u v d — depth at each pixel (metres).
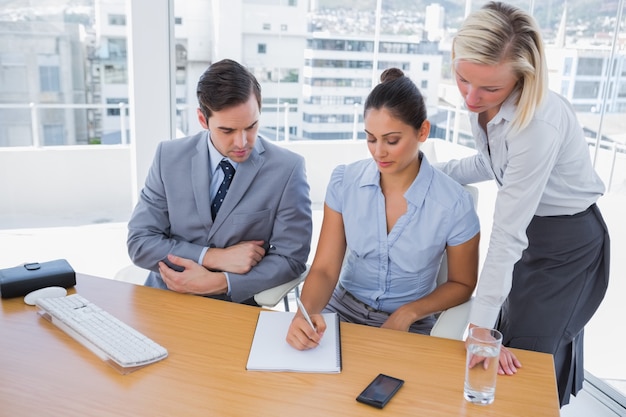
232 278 1.44
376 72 3.57
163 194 1.59
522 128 1.16
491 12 1.12
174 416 0.89
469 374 0.94
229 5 3.90
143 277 1.61
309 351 1.09
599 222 1.44
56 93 6.14
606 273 1.45
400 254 1.42
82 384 0.97
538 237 1.46
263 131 4.05
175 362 1.05
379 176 1.42
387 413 0.91
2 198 4.93
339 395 0.96
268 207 1.58
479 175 1.59
